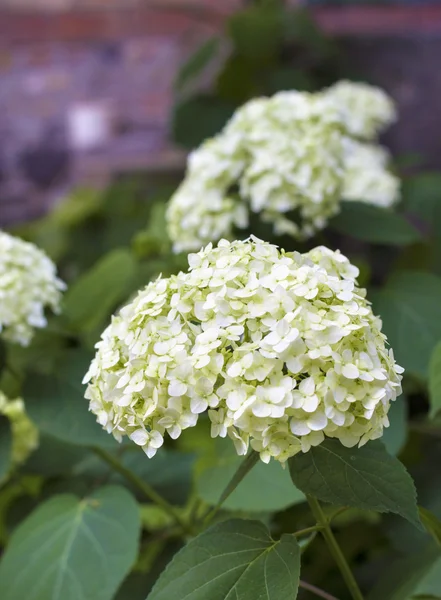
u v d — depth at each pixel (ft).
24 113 6.69
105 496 2.65
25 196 6.81
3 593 2.52
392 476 1.97
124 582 2.84
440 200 4.14
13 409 3.03
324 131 3.06
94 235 5.98
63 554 2.53
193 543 2.05
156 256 3.96
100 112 6.61
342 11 5.73
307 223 3.05
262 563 2.02
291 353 1.89
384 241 3.13
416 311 3.01
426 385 3.19
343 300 1.97
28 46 6.54
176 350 1.94
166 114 6.51
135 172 6.40
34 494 3.20
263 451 1.89
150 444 1.97
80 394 2.79
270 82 5.08
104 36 6.48
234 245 2.08
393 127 5.72
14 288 2.76
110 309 3.58
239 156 3.05
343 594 2.98
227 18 5.21
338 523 3.12
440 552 2.63
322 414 1.87
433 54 5.61
